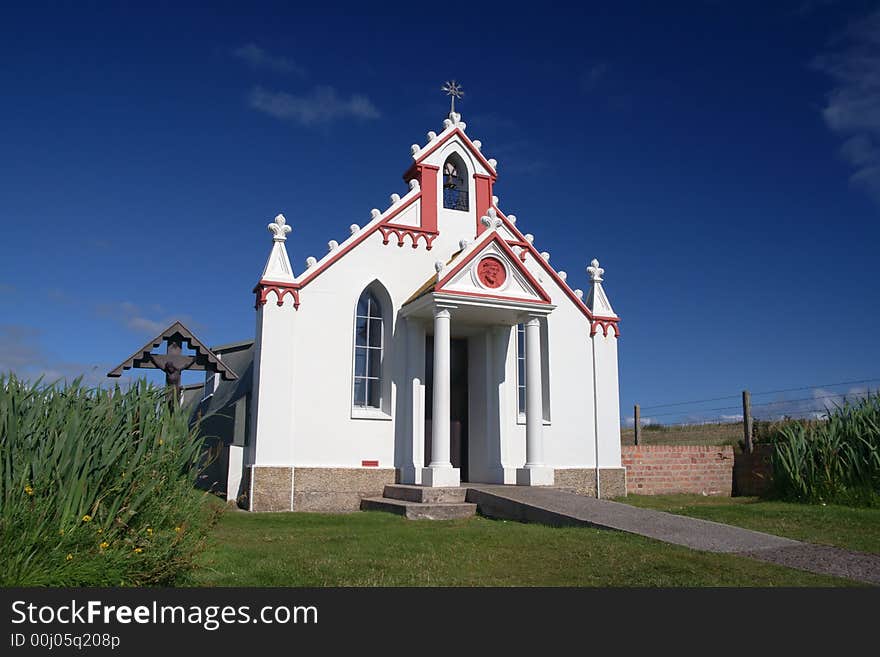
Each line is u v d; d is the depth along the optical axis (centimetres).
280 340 1984
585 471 2336
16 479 720
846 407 1917
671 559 1045
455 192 2380
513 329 2305
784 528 1397
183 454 917
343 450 2020
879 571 991
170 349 1745
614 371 2445
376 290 2178
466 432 2345
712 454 2561
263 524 1559
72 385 843
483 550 1149
